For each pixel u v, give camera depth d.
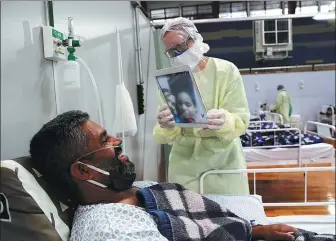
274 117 6.34
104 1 1.82
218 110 1.48
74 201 1.11
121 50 2.11
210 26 7.29
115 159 1.07
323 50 7.32
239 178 1.80
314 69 7.22
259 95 7.30
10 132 0.90
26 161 0.97
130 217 0.96
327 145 3.55
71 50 1.28
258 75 7.24
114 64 1.98
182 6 5.93
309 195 3.48
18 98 0.95
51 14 1.19
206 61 1.68
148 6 5.57
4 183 0.85
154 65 3.32
